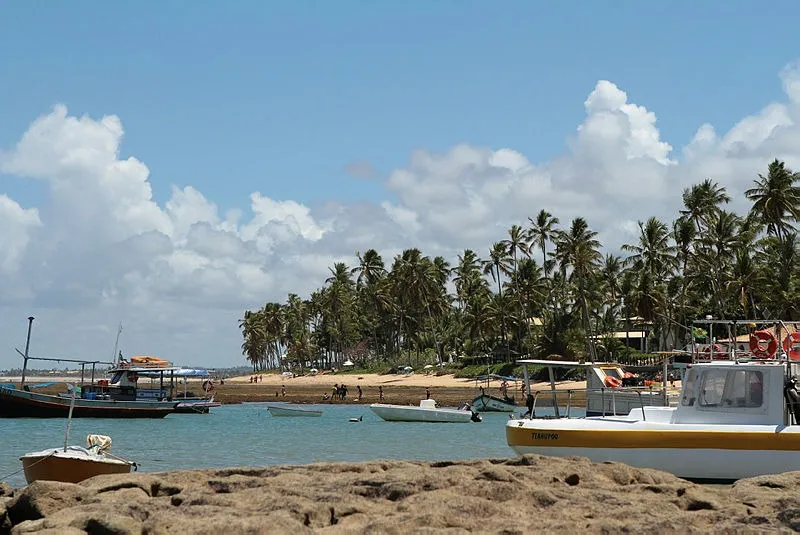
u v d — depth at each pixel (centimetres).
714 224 8606
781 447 1961
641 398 2780
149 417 6016
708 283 8831
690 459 2020
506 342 11219
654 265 9431
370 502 1330
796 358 2050
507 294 11175
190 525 1103
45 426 5134
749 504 1301
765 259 8162
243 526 1092
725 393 2070
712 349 2255
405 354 13500
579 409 6575
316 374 14400
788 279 7469
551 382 2495
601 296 10631
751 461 1980
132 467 2223
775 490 1417
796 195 7919
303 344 16638
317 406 8088
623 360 9519
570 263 9494
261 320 19788
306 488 1403
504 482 1401
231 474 1638
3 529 1330
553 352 9862
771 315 7838
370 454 3447
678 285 9369
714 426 2012
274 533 1088
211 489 1470
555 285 11175
